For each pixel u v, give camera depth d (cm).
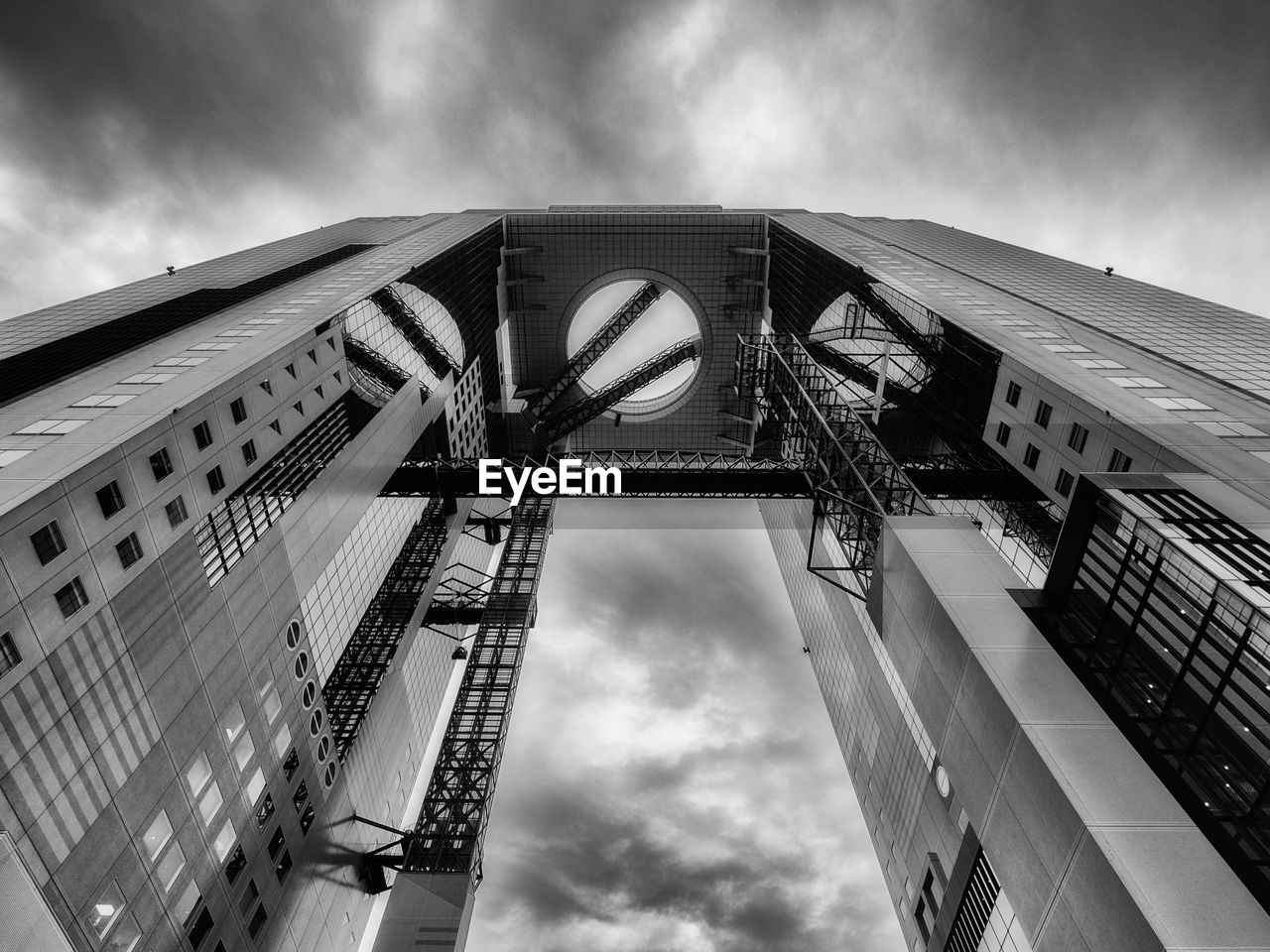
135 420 3153
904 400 6900
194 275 7862
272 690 4084
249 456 3847
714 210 12562
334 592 5488
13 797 2325
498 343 11062
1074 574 3416
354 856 5331
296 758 4362
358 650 7312
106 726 2752
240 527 3766
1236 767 2456
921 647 3784
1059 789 2572
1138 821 2423
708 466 6875
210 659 3453
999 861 2969
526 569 7919
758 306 11000
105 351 4853
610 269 10969
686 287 11038
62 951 2227
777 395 8194
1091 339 5422
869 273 7544
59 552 2586
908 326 6625
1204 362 5009
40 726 2447
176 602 3200
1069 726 2814
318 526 4672
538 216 10788
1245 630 2461
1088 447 4147
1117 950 2252
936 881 4781
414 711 8194
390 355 6309
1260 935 2080
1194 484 3234
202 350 4250
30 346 5053
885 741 5944
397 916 4638
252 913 3747
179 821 3162
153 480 3092
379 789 6322
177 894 3128
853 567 5362
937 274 7644
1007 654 3188
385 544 7112
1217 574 2586
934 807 4828
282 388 4231
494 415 10838
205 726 3394
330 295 5869
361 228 11138
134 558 2956
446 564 8981
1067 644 3262
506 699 6456
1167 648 2834
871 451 6212
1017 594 3591
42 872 2416
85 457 2792
